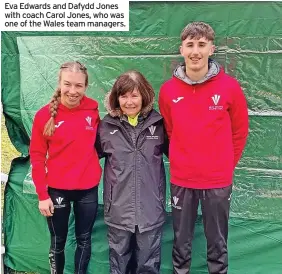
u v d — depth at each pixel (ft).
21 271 10.05
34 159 8.12
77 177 8.15
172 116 7.89
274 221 8.79
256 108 8.58
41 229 9.76
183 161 7.83
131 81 7.70
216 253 8.21
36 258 9.90
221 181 7.82
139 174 7.92
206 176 7.79
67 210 8.42
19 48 9.23
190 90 7.78
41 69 9.22
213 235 8.10
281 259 8.91
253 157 8.73
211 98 7.70
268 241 8.89
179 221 8.16
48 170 8.26
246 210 8.87
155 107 8.93
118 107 7.98
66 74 7.83
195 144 7.74
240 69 8.52
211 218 8.00
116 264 8.23
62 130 8.06
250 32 8.38
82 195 8.30
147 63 8.84
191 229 8.25
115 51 8.92
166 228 9.23
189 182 7.88
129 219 7.95
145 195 7.93
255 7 8.29
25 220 9.82
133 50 8.85
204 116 7.72
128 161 7.91
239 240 9.02
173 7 8.57
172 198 8.15
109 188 8.04
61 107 8.09
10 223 9.93
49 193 8.30
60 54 9.12
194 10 8.50
